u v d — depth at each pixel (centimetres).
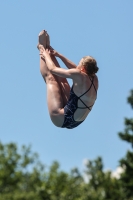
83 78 1722
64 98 1808
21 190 4622
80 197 4394
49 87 1806
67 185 4484
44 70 1823
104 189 4366
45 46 1855
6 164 4788
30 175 4728
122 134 4775
